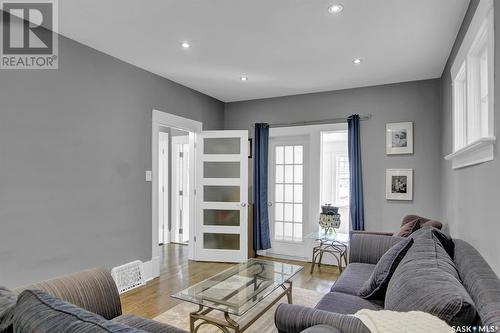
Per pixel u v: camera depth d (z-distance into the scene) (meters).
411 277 1.50
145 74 3.62
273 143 4.93
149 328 1.66
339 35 2.73
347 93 4.30
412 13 2.35
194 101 4.45
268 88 4.34
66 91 2.78
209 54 3.17
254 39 2.82
